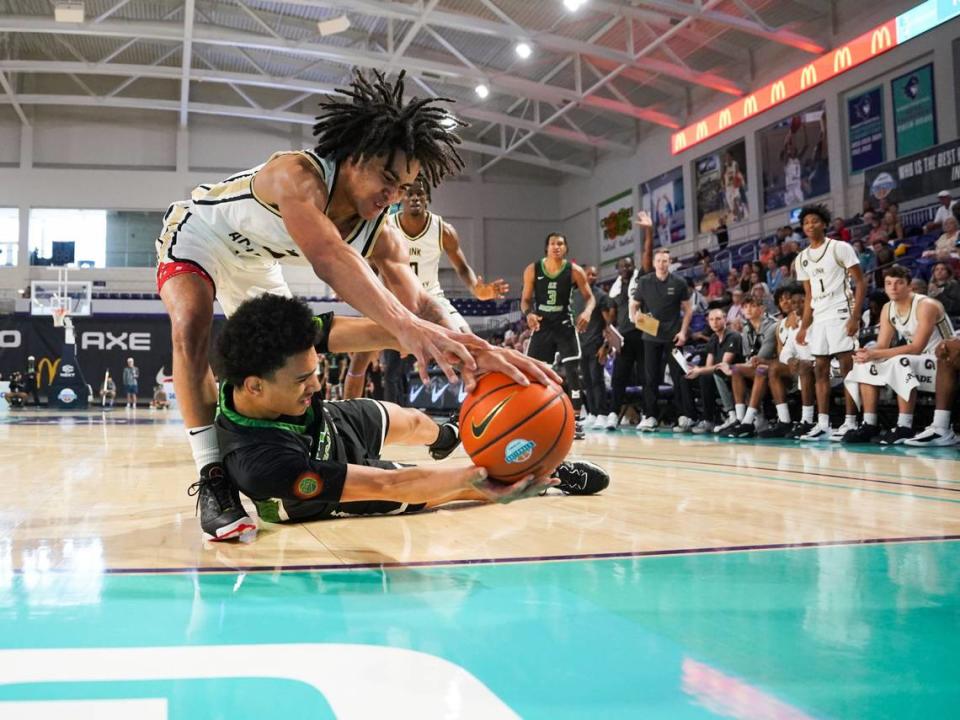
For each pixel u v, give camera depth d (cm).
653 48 1538
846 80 1404
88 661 95
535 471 151
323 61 1942
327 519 220
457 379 152
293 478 170
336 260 162
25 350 1925
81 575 147
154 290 2122
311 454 196
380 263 246
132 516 228
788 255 1070
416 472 165
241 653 98
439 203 2317
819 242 575
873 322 716
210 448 194
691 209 1805
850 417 582
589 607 121
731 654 97
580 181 2275
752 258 1396
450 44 1681
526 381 146
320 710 80
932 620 113
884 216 1047
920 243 968
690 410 773
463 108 1969
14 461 432
